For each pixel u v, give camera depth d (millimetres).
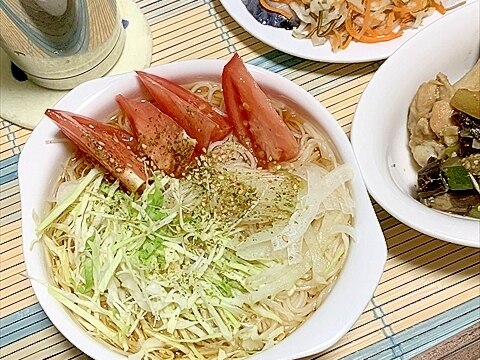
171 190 305
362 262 276
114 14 338
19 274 325
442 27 328
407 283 318
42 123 296
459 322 312
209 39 367
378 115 314
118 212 303
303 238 299
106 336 285
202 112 309
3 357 313
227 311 292
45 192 295
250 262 300
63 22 311
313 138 309
